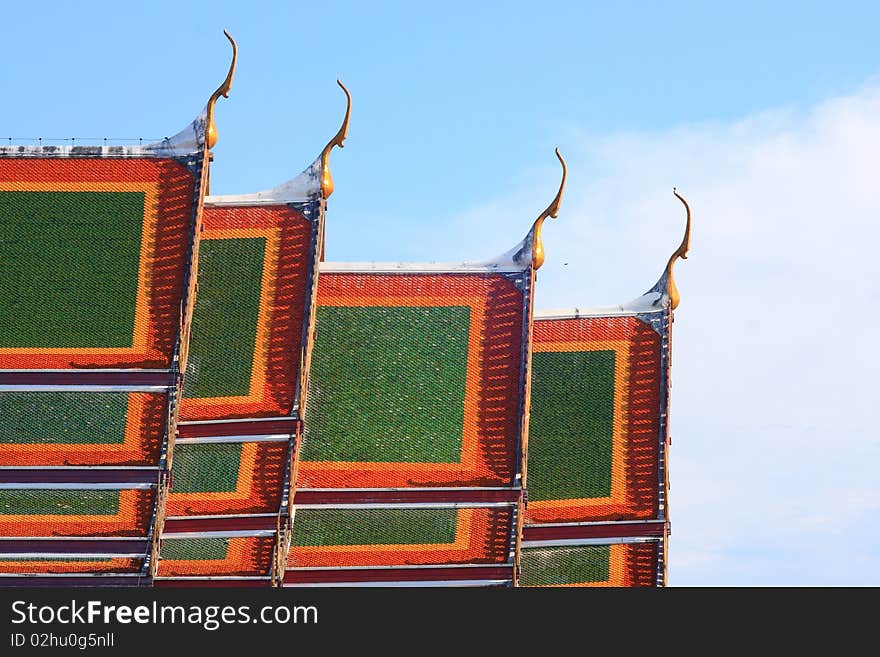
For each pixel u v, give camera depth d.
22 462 184.12
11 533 180.25
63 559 179.38
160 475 183.75
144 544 180.50
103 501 182.88
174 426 186.38
